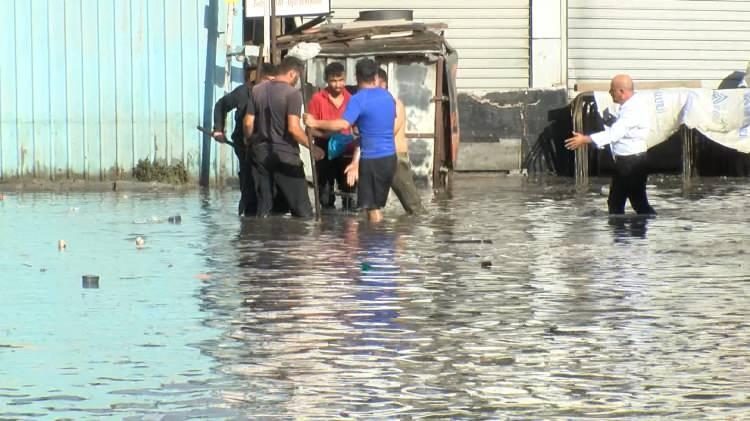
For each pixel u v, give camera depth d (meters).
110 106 37.56
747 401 12.74
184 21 37.53
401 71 37.00
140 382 13.48
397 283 19.45
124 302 17.91
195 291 18.75
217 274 20.31
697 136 43.34
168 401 12.74
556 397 12.90
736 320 16.66
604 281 19.69
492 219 28.61
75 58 37.44
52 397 12.91
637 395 12.97
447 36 45.91
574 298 18.27
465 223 27.69
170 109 37.66
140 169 37.56
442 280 19.75
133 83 37.62
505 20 45.97
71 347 15.09
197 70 37.66
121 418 12.16
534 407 12.54
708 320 16.67
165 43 37.56
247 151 28.56
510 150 44.62
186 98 37.66
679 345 15.23
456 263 21.53
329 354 14.73
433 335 15.75
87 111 37.53
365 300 18.05
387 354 14.74
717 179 41.94
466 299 18.14
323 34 37.06
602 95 43.03
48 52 37.34
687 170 42.66
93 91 37.53
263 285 19.27
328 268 20.92
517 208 31.38
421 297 18.28
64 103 37.44
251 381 13.52
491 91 44.66
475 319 16.73
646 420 12.10
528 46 46.12
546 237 25.19
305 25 39.50
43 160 37.50
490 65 46.06
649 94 42.22
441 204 32.44
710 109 42.12
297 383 13.45
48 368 14.08
